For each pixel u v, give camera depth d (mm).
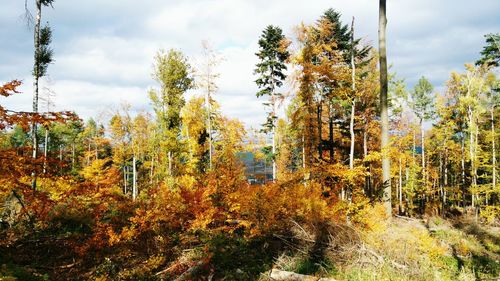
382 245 8258
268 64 24297
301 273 7172
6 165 6578
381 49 10117
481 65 24953
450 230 16938
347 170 11695
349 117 19875
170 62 24391
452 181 38500
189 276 6992
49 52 13203
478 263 10594
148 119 34969
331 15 20750
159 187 13258
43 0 12984
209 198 10766
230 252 8258
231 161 22219
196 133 24938
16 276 5711
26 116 6074
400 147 22266
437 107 29328
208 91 22125
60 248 8188
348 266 7277
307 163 16000
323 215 9000
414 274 7043
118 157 38031
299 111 16734
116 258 7883
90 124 47719
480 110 25875
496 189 24766
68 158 42938
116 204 11586
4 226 8797
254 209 9727
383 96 10195
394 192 33031
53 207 9641
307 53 14898
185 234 9820
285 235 8906
